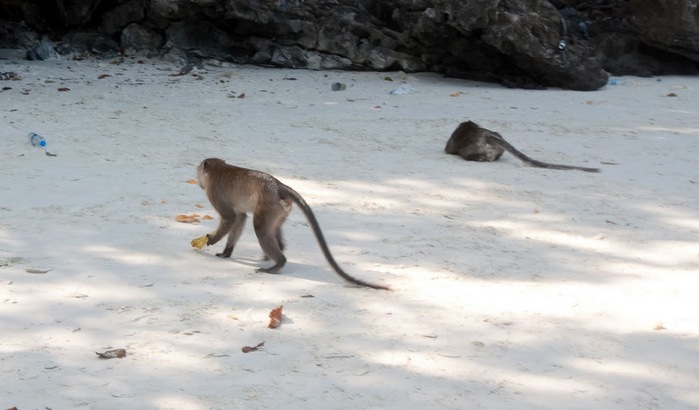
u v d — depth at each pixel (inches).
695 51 959.6
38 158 538.0
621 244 415.8
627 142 634.8
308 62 940.6
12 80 806.5
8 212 432.8
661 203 483.5
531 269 379.9
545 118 717.3
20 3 957.2
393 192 491.8
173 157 550.0
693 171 554.9
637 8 950.4
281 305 331.9
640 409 265.3
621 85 909.8
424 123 682.2
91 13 959.0
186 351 292.4
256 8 915.4
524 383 278.7
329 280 360.2
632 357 298.7
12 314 317.1
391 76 917.2
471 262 385.4
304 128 649.0
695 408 266.7
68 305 326.0
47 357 285.6
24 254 376.5
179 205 452.1
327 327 314.0
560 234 428.1
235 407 257.8
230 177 371.6
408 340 305.9
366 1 971.9
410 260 385.7
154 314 320.2
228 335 305.1
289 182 502.9
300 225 431.5
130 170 517.0
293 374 278.7
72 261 370.0
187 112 694.5
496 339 308.8
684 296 354.0
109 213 435.8
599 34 978.7
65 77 829.8
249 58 948.0
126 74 858.1
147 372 277.4
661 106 788.0
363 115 707.4
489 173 538.3
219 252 390.6
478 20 856.9
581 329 319.9
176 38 943.0
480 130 566.3
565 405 265.6
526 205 474.6
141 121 654.5
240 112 702.5
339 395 266.5
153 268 366.3
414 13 901.2
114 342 297.4
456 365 288.7
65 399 259.1
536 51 852.6
